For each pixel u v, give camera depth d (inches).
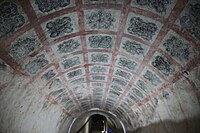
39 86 255.8
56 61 237.1
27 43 184.2
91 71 298.7
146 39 201.5
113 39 213.8
